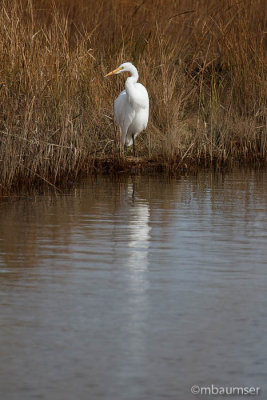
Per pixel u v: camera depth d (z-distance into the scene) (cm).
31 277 857
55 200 1374
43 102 1576
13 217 1205
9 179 1442
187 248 998
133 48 2120
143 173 1733
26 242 1027
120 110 1730
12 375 604
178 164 1769
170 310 748
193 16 2280
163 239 1052
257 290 813
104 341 670
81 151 1648
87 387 586
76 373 608
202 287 823
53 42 1669
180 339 675
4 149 1461
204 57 2208
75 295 793
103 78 1938
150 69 2023
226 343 667
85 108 1788
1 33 1566
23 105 1522
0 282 837
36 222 1164
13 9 1595
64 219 1191
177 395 575
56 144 1570
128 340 671
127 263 920
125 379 599
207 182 1602
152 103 1927
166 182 1602
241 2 2170
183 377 604
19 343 664
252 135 1920
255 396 579
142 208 1290
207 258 946
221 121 1962
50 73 1620
